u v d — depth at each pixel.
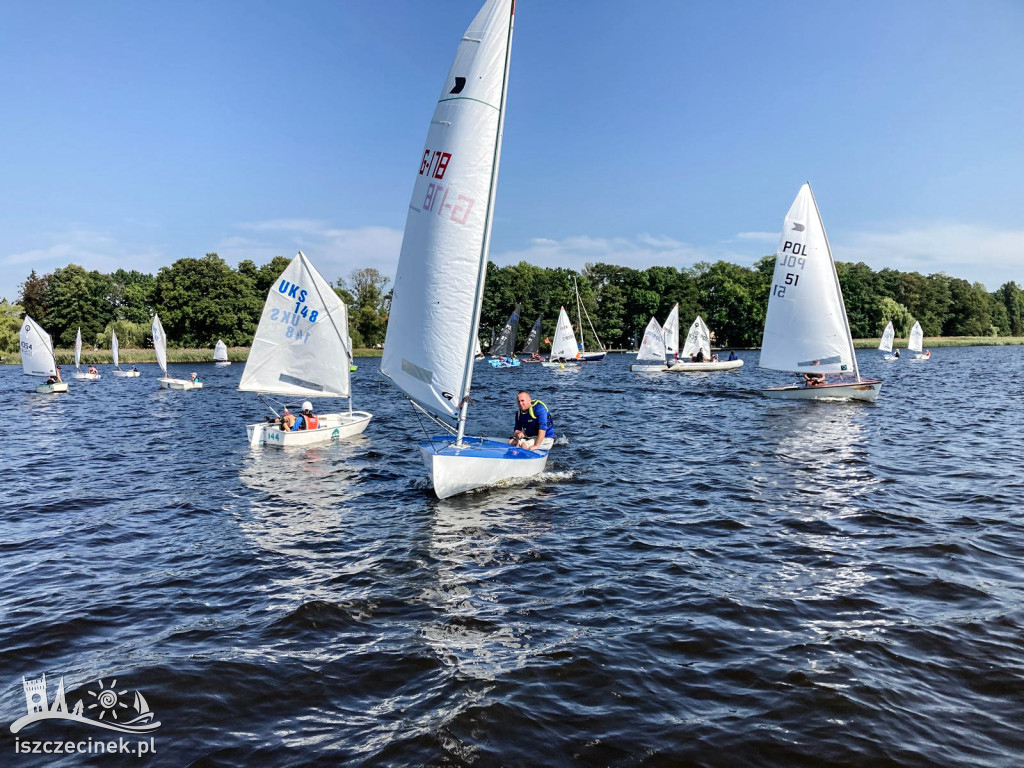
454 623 6.88
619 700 5.34
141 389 42.97
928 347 113.19
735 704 5.25
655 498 12.05
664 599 7.41
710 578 8.02
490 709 5.20
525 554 9.02
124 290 114.25
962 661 5.84
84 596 7.76
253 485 13.58
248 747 4.79
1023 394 31.16
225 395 37.66
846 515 10.54
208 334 96.88
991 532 9.47
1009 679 5.52
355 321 108.62
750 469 14.46
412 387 12.70
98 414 28.38
